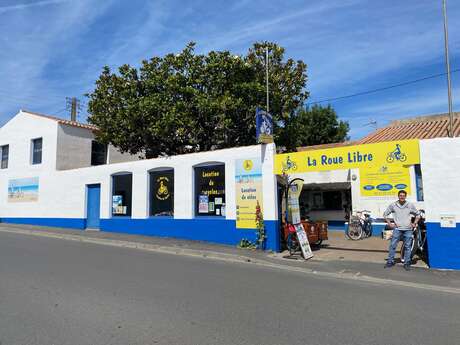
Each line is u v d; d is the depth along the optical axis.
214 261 11.17
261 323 5.52
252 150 13.63
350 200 22.61
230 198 13.99
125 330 5.12
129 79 17.84
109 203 17.55
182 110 16.52
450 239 9.92
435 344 4.86
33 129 22.05
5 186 23.17
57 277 8.09
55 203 20.14
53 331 5.05
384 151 11.12
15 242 13.73
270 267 10.52
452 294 7.74
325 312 6.15
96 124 18.52
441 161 10.10
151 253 12.27
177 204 15.29
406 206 10.20
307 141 34.78
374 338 5.02
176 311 5.98
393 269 9.98
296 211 12.11
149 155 19.38
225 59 16.97
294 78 18.36
